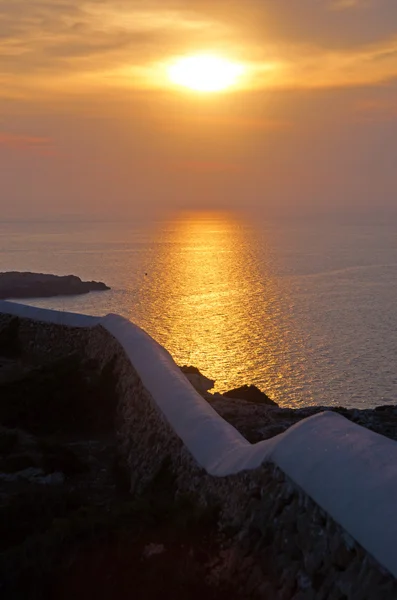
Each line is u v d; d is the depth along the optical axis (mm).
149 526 8859
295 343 128375
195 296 197250
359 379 100812
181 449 11172
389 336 135000
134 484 12258
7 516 10680
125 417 15406
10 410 16250
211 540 8391
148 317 158500
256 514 7867
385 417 16344
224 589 7547
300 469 7340
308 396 91438
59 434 15680
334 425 7805
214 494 9195
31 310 25984
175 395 13008
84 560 8297
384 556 5625
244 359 114688
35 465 13250
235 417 15844
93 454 14430
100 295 197625
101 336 20781
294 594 6594
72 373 18203
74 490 12055
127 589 7898
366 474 6539
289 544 7066
